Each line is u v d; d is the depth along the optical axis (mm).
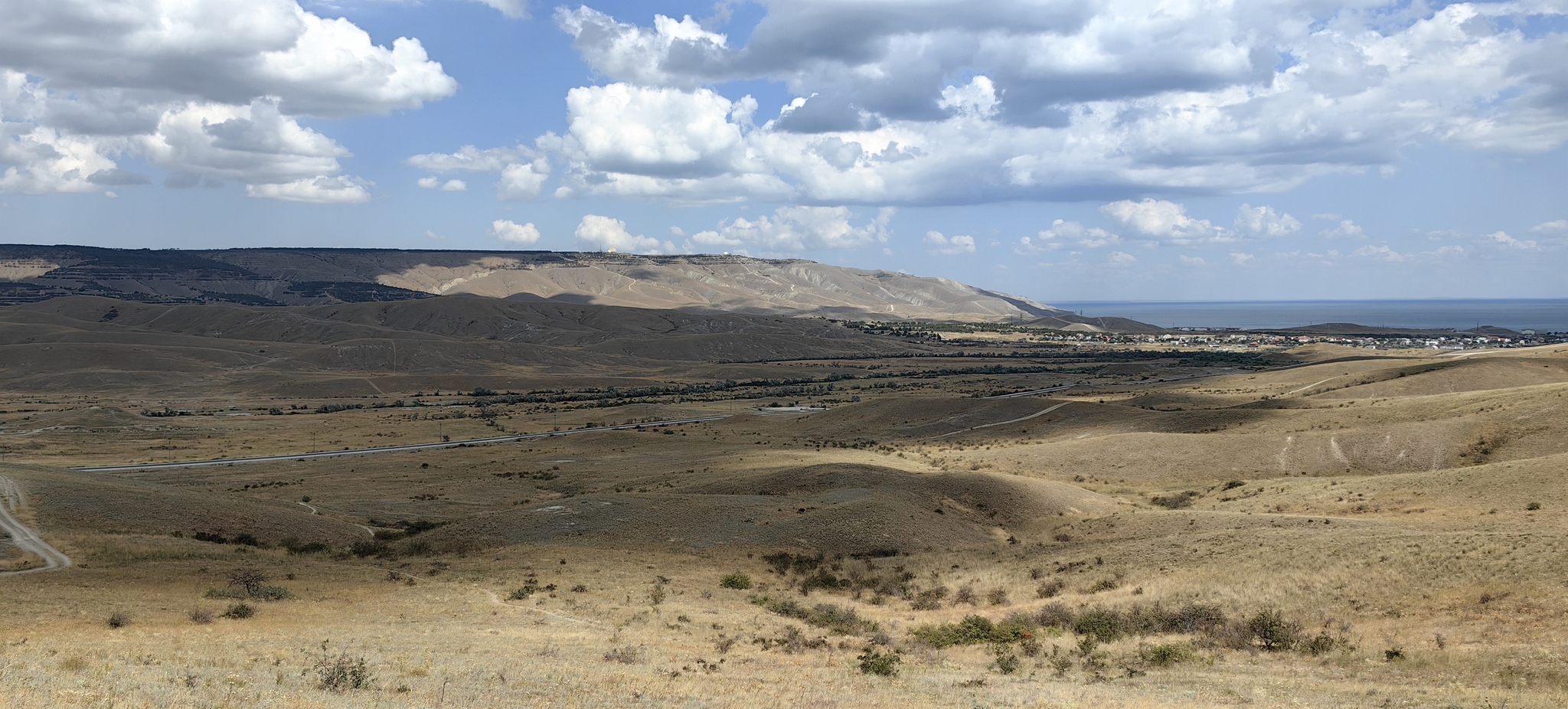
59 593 46094
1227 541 54281
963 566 60344
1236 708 24438
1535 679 26609
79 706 19953
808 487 84812
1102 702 25484
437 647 35406
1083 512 79125
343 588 52500
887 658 33188
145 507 72750
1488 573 38281
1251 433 110875
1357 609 38375
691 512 73062
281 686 24859
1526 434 89062
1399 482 71188
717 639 39750
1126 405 163500
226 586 50688
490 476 121438
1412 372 172125
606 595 51375
